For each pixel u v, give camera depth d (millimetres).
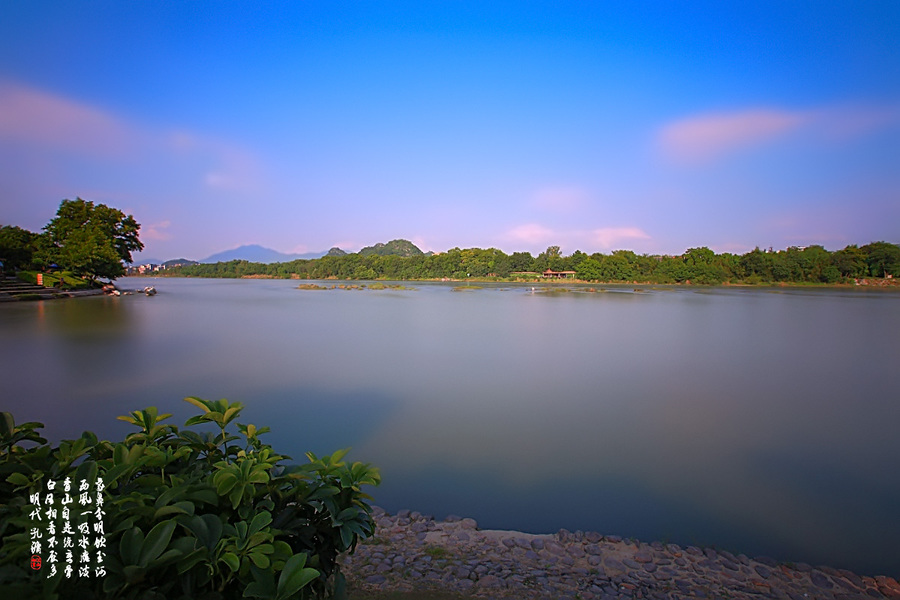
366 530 2305
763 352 19781
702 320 32750
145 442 2516
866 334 25531
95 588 1652
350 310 39469
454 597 4418
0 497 2197
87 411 11055
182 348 19625
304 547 2273
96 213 56625
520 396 12664
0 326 25141
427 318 33312
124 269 59062
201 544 1812
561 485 7512
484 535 5836
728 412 11352
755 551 5789
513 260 136125
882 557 5684
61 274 50906
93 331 23938
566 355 18766
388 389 13297
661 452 8891
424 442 9281
